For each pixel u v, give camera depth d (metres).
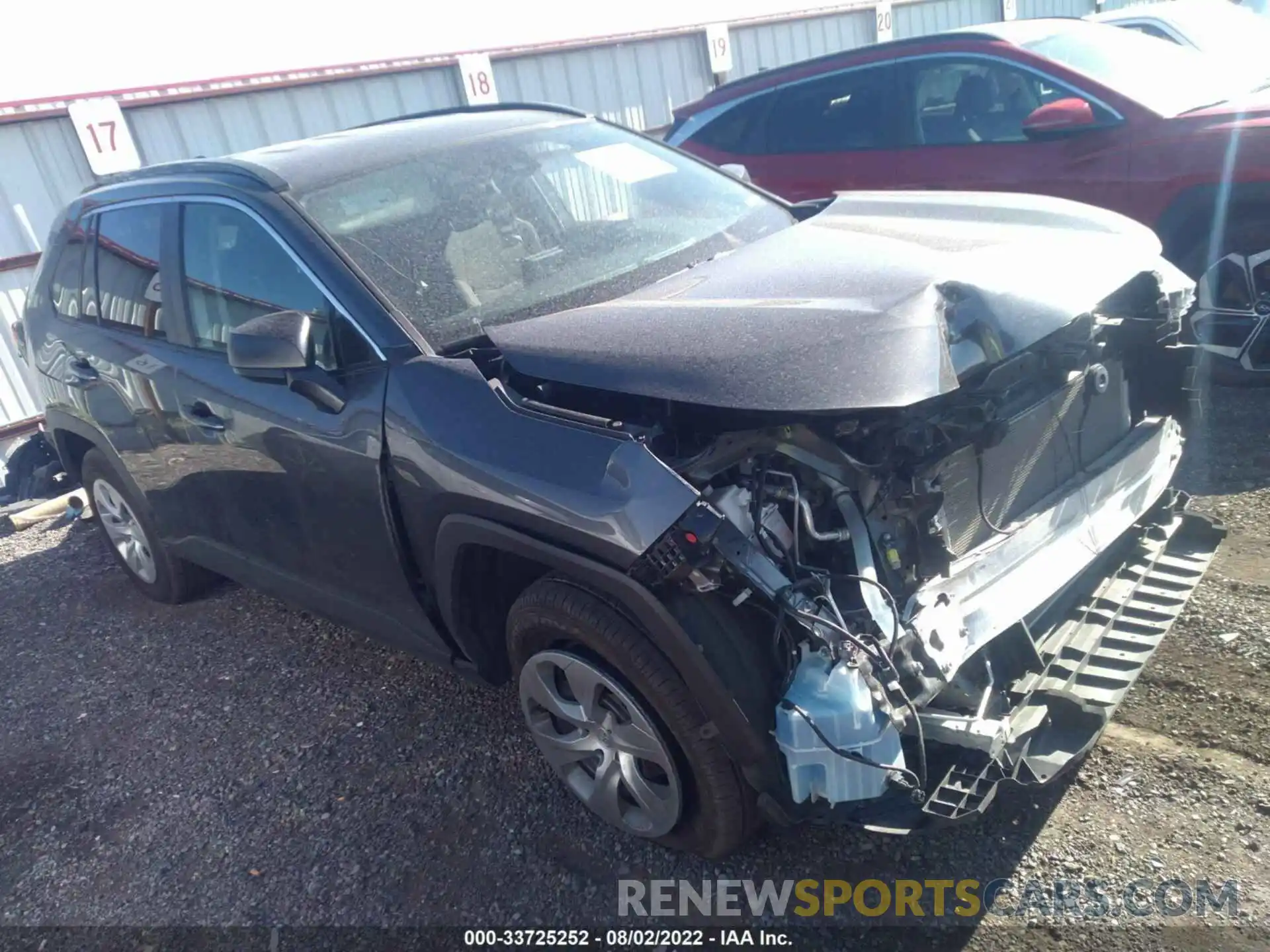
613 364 2.56
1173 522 3.21
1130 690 3.08
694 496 2.25
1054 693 2.50
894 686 2.20
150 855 3.20
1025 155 5.50
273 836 3.17
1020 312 2.55
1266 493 4.05
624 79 13.22
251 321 2.95
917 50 6.02
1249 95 5.30
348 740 3.57
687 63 13.91
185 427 3.64
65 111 9.01
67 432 4.71
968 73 5.80
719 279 3.03
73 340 4.32
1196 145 4.87
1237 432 4.63
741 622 2.36
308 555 3.42
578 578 2.46
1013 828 2.67
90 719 4.06
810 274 2.86
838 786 2.22
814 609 2.27
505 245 3.35
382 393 2.88
